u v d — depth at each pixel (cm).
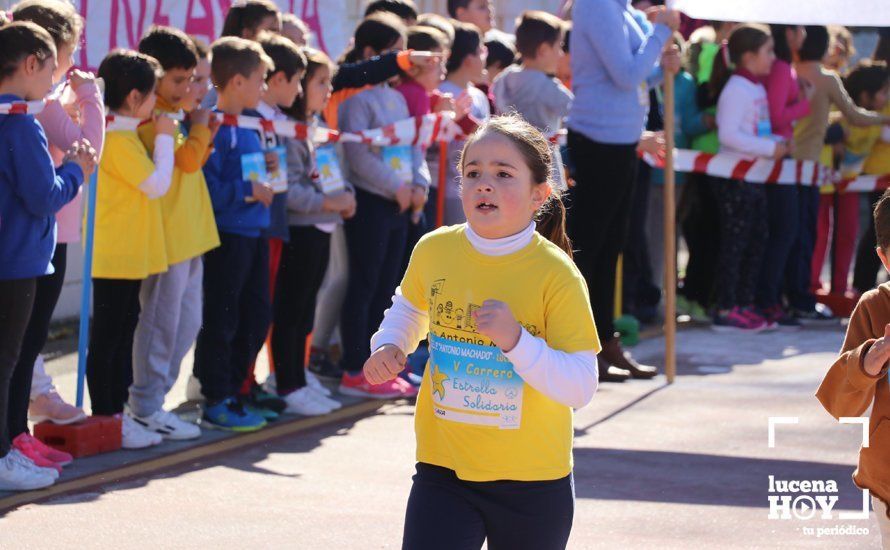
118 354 770
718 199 1224
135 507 647
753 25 1182
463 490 418
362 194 923
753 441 809
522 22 1011
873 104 1346
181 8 893
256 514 641
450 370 420
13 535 596
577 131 963
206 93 835
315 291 888
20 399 697
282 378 876
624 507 667
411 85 950
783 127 1216
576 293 412
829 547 606
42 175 630
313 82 854
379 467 739
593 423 854
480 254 418
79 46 841
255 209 807
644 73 942
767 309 1262
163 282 776
